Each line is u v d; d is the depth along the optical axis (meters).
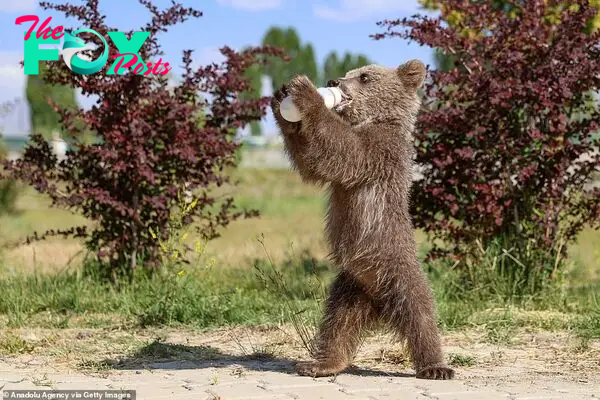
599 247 15.81
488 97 11.73
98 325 10.68
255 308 11.41
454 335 10.09
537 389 7.18
